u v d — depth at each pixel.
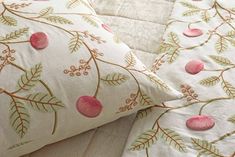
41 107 0.75
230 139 0.77
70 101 0.77
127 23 1.15
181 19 1.12
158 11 1.20
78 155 0.80
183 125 0.82
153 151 0.77
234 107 0.84
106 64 0.82
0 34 0.82
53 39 0.83
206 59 0.97
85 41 0.84
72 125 0.79
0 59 0.78
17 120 0.74
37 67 0.78
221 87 0.89
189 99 0.87
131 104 0.82
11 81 0.76
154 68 0.97
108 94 0.80
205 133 0.79
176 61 0.97
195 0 1.20
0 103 0.74
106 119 0.82
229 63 0.95
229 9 1.14
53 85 0.77
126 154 0.78
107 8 1.22
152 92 0.83
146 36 1.10
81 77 0.79
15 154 0.77
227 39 1.03
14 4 0.90
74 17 0.90
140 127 0.83
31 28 0.84
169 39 1.04
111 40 0.88
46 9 0.90
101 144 0.83
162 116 0.84
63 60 0.80
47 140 0.78
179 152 0.76
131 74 0.83
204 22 1.10
